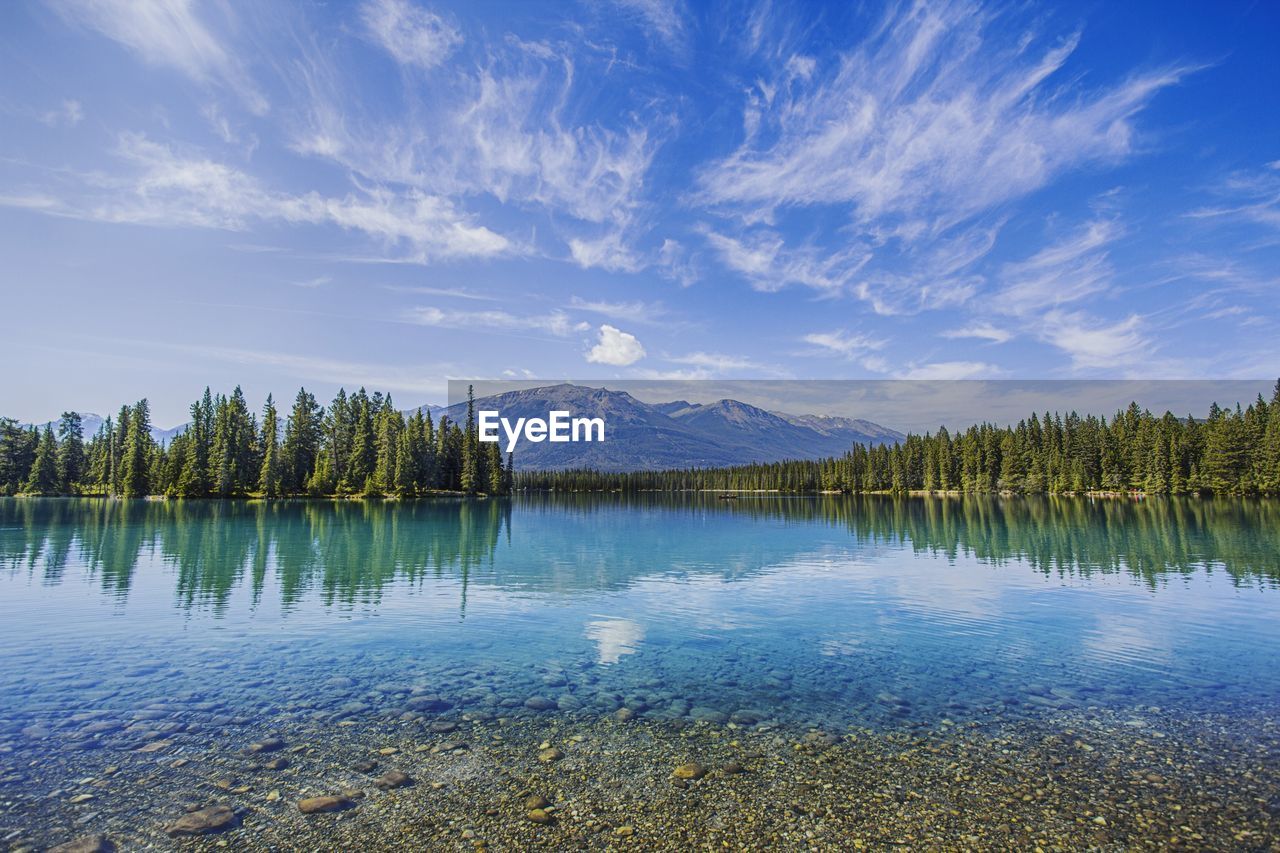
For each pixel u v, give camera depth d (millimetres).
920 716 13086
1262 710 13391
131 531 56594
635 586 30453
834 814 9094
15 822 8734
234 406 126750
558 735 11984
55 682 15180
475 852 8109
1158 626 21578
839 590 29125
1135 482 128125
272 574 33344
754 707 13578
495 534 60250
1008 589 29109
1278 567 35156
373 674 15992
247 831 8562
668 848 8227
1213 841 8445
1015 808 9305
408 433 132250
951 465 175500
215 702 13797
